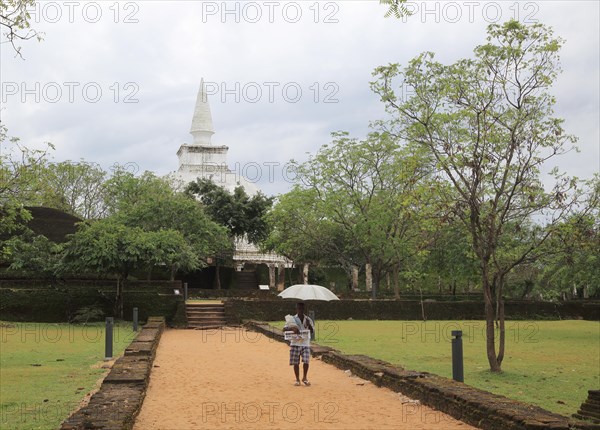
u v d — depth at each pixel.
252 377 14.46
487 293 17.31
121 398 9.64
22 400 11.78
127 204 45.69
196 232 44.41
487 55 17.44
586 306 42.34
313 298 15.93
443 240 36.97
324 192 43.00
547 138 17.14
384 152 41.06
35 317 32.25
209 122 74.69
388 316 38.94
